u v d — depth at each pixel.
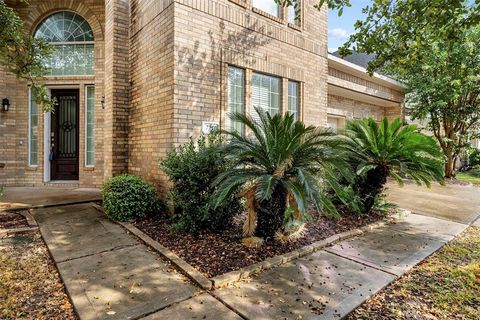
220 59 5.51
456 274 3.29
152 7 5.50
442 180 5.25
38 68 5.55
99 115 7.73
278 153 3.81
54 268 3.23
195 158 4.19
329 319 2.38
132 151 6.21
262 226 3.94
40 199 6.17
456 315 2.50
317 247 3.96
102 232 4.36
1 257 3.46
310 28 7.27
